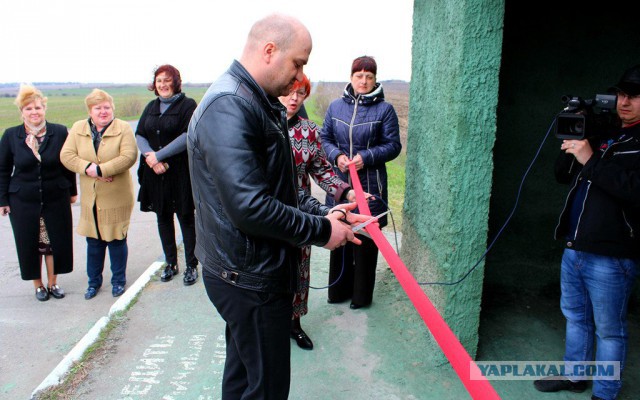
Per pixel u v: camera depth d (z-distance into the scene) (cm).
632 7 337
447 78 253
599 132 232
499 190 390
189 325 343
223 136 160
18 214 389
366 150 335
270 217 160
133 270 483
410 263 356
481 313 356
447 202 259
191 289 401
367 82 334
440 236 275
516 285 399
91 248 409
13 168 395
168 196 398
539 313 357
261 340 183
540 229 391
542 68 365
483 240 265
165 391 270
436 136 278
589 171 228
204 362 297
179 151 383
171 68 392
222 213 173
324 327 335
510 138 381
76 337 352
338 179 295
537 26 358
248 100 167
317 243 177
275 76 174
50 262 413
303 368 289
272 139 174
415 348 305
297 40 170
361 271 350
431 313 157
